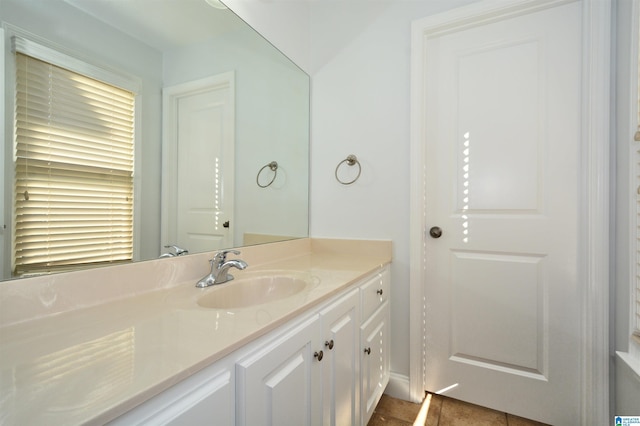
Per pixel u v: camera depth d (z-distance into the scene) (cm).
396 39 169
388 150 170
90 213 84
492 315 153
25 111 71
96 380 45
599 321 127
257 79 150
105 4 88
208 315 74
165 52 106
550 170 141
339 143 184
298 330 80
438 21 156
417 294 162
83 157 82
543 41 142
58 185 77
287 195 174
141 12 98
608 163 126
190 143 116
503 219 150
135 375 46
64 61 78
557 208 139
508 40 149
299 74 184
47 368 48
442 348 163
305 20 190
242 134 141
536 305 144
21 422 35
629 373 112
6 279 68
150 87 101
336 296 103
